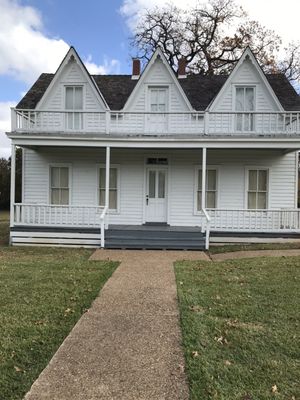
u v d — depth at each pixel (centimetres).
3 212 3694
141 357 427
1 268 892
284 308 595
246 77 1578
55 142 1393
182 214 1614
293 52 3066
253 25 3078
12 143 1391
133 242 1322
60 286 715
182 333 494
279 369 400
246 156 1595
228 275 827
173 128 1562
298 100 1653
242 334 490
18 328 503
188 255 1165
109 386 365
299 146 1368
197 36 3169
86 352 438
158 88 1597
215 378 381
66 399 342
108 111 1395
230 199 1602
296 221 1430
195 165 1605
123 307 602
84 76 1595
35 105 1661
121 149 1609
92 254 1181
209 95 1709
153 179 1623
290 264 934
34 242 1384
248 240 1412
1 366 402
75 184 1627
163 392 356
